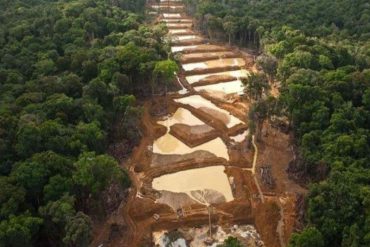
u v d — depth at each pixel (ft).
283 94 429.38
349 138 350.43
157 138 446.60
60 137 354.13
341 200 297.33
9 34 541.34
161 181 386.73
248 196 364.58
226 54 649.20
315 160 353.92
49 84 434.71
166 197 366.84
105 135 396.37
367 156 346.13
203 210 350.84
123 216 345.92
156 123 472.85
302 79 442.50
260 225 336.08
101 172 325.21
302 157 373.20
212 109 500.33
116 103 438.81
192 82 565.94
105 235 327.06
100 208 339.77
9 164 336.49
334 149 348.79
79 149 357.00
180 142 441.68
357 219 286.25
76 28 573.33
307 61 486.79
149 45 559.79
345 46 547.49
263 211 346.74
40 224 290.35
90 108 407.23
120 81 469.57
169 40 642.63
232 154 419.13
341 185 303.89
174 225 337.93
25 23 564.71
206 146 435.94
